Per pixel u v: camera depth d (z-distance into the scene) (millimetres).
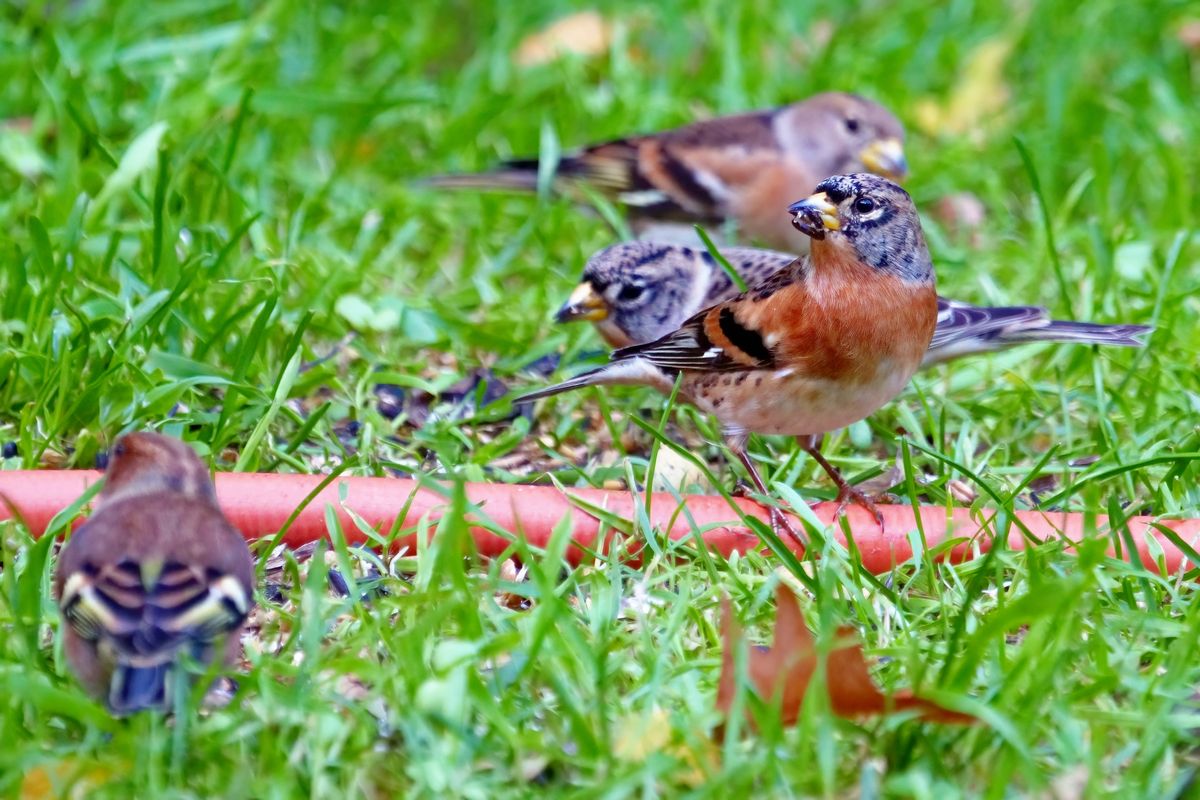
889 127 14719
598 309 11875
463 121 15766
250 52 16562
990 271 13586
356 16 17609
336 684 7387
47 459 9867
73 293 11195
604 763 6699
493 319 12477
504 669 7215
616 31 17328
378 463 9938
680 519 9156
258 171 14008
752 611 8148
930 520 9312
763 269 11898
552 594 7215
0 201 13133
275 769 6574
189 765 6648
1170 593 8414
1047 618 7297
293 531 8992
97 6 16375
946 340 10508
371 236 13375
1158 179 15430
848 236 9188
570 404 11297
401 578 8680
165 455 7617
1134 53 17312
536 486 9383
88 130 12633
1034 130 16328
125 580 6629
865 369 9461
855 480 9914
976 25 18312
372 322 11797
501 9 18062
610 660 7430
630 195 14633
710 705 7098
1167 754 6832
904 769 6762
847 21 18656
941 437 10352
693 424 11336
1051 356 11750
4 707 6781
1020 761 6496
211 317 11430
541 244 13938
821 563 8812
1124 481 9844
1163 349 11586
